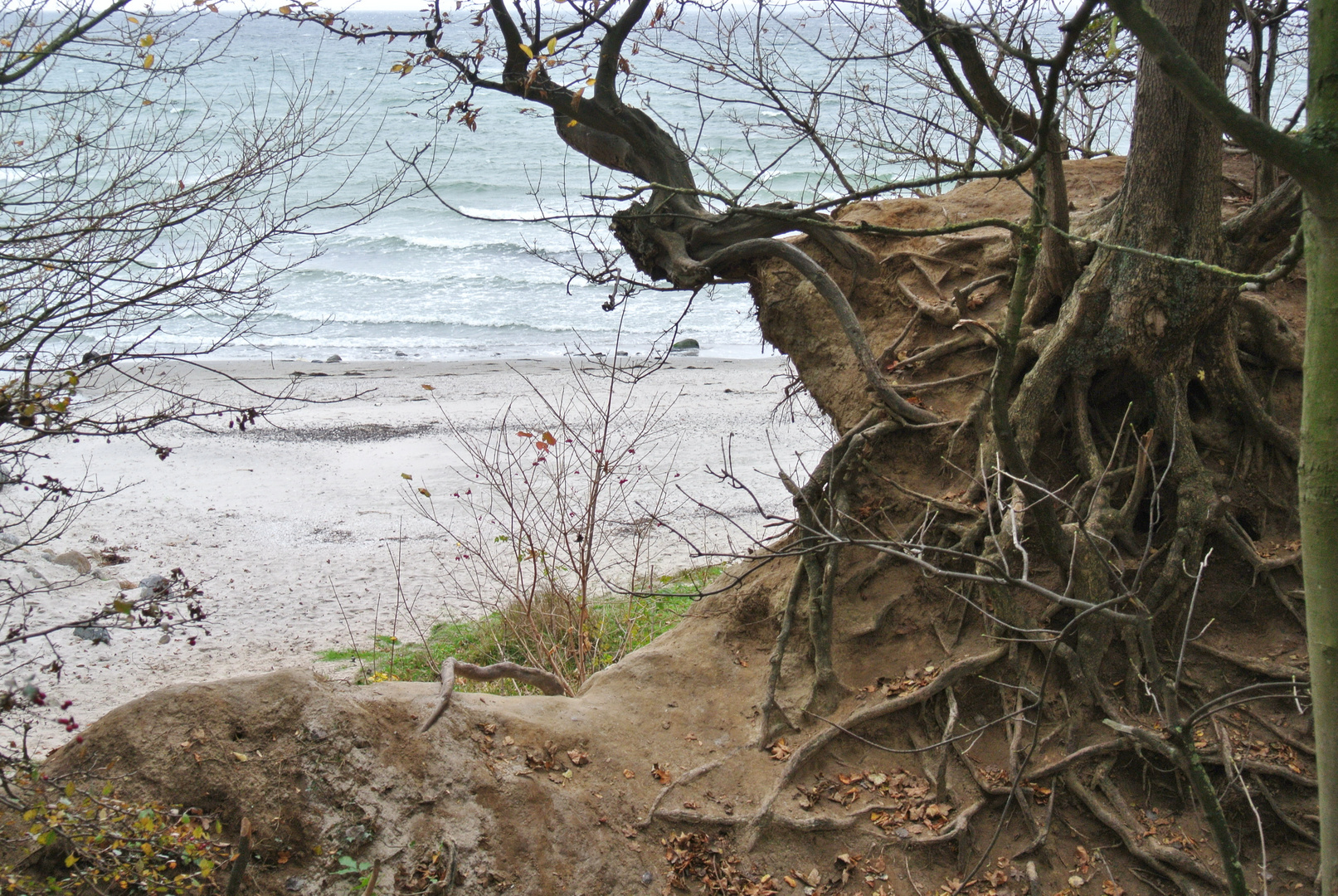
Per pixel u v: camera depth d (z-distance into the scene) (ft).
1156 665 12.94
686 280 30.04
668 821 20.08
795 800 20.80
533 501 53.57
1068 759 20.53
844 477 25.21
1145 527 23.49
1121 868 19.77
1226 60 21.88
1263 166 24.85
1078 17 11.89
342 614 40.65
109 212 18.44
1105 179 30.55
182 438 64.85
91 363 17.94
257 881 17.25
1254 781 20.20
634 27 30.07
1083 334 23.21
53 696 32.60
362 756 18.92
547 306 119.14
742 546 46.73
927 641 23.07
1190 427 22.94
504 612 36.22
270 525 51.39
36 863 15.74
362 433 67.87
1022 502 20.98
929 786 20.89
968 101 19.89
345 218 144.66
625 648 33.76
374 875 15.40
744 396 78.74
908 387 25.95
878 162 40.55
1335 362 9.34
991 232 27.84
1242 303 24.56
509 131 184.75
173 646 37.32
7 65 16.28
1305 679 20.89
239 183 22.18
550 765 20.44
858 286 28.84
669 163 30.89
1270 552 22.77
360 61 175.01
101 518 50.98
